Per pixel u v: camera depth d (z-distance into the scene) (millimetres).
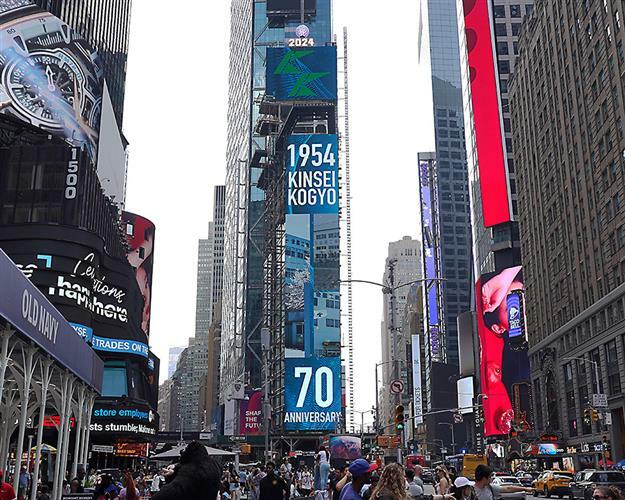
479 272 170750
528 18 114500
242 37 193250
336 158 128125
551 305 102562
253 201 163000
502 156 155125
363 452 81250
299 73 140750
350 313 156000
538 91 108562
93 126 92250
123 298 88938
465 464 63875
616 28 76188
